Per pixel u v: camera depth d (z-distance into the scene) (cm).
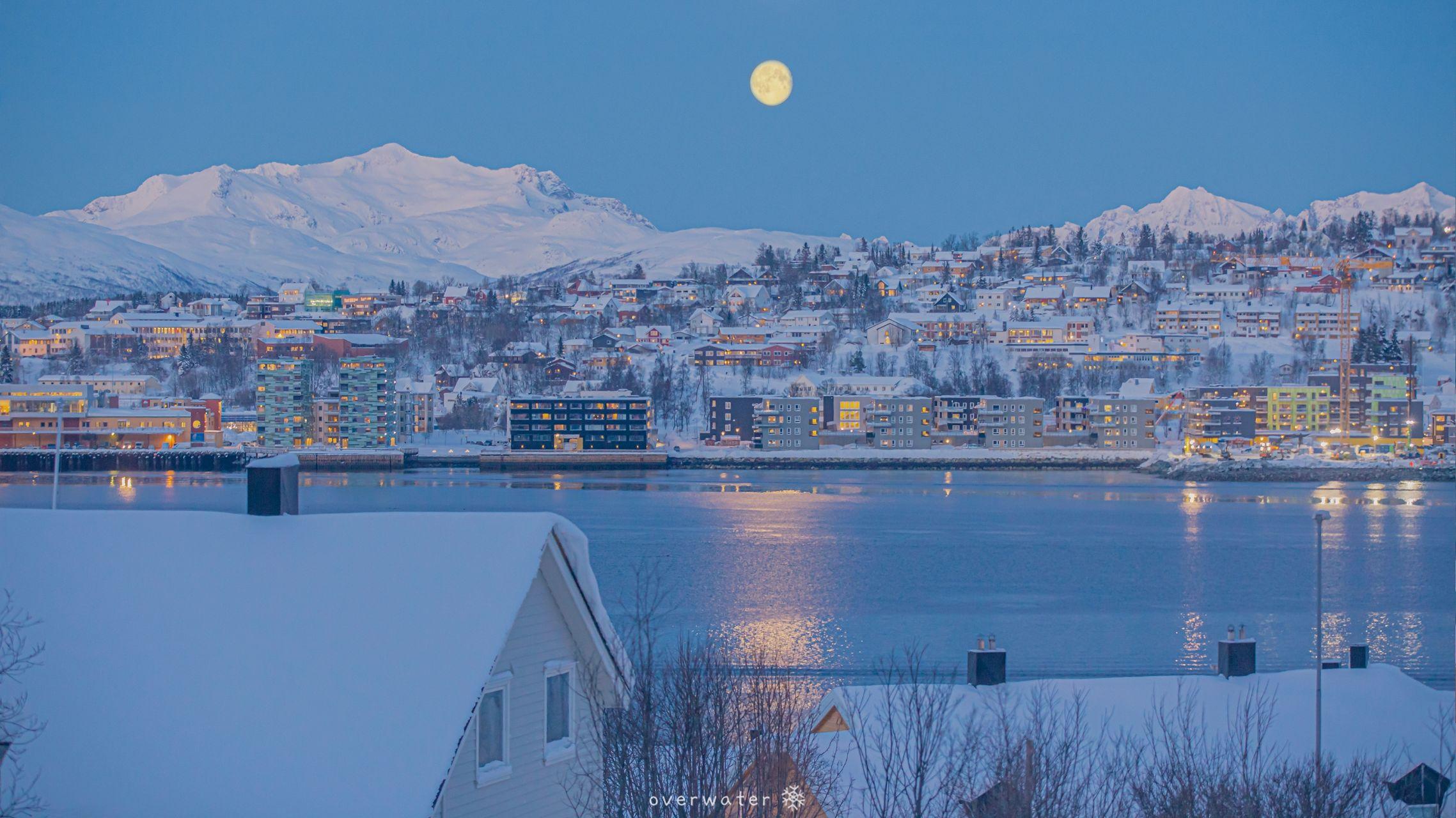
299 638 3153
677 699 3641
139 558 3369
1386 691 5753
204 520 3512
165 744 2939
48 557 3375
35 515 3534
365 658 3097
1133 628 12725
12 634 3166
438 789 2855
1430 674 10525
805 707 5119
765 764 3516
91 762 2912
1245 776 4012
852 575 16488
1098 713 5356
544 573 3472
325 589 3269
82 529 3459
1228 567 17562
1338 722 5438
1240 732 5228
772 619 13088
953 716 4966
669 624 12662
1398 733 5356
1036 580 16250
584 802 3516
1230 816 3850
